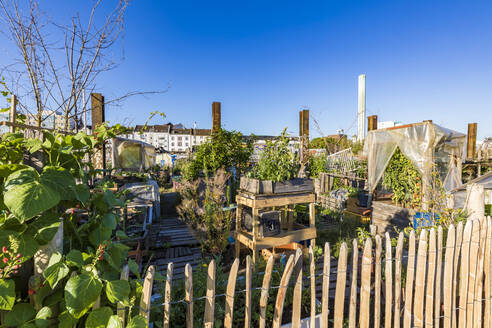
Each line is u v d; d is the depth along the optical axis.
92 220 2.04
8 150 1.83
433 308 2.44
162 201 9.27
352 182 9.52
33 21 3.57
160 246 4.67
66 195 1.69
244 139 8.95
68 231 1.94
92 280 1.47
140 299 1.69
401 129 5.84
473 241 2.42
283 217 4.41
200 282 2.44
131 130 3.79
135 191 5.68
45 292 1.52
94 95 6.21
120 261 1.87
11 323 1.41
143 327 1.47
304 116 10.72
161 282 2.75
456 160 6.30
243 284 2.65
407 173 5.80
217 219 4.13
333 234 5.58
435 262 2.31
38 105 3.90
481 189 3.50
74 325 1.50
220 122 8.93
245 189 3.88
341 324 2.10
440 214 3.50
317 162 11.60
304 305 2.62
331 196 7.86
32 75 3.73
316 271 3.59
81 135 2.07
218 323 2.14
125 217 4.08
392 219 5.67
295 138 10.53
